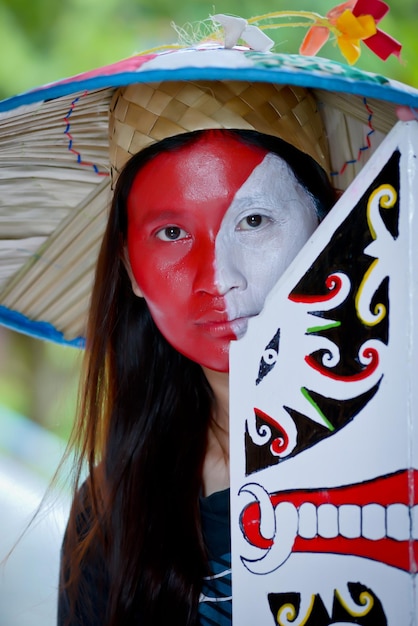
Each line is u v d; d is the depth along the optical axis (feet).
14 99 4.44
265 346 4.46
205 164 4.93
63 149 5.78
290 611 4.38
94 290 5.80
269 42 4.82
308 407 4.34
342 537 4.25
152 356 6.05
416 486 4.09
